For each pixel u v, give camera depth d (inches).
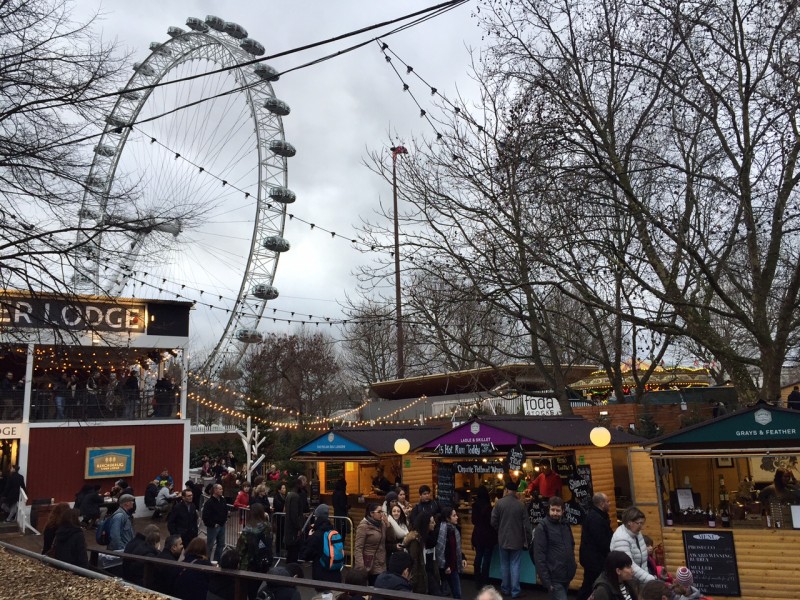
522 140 482.9
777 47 434.6
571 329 706.8
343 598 224.1
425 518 330.0
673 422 749.3
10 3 357.1
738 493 386.0
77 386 911.0
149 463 884.6
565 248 486.3
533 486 445.4
